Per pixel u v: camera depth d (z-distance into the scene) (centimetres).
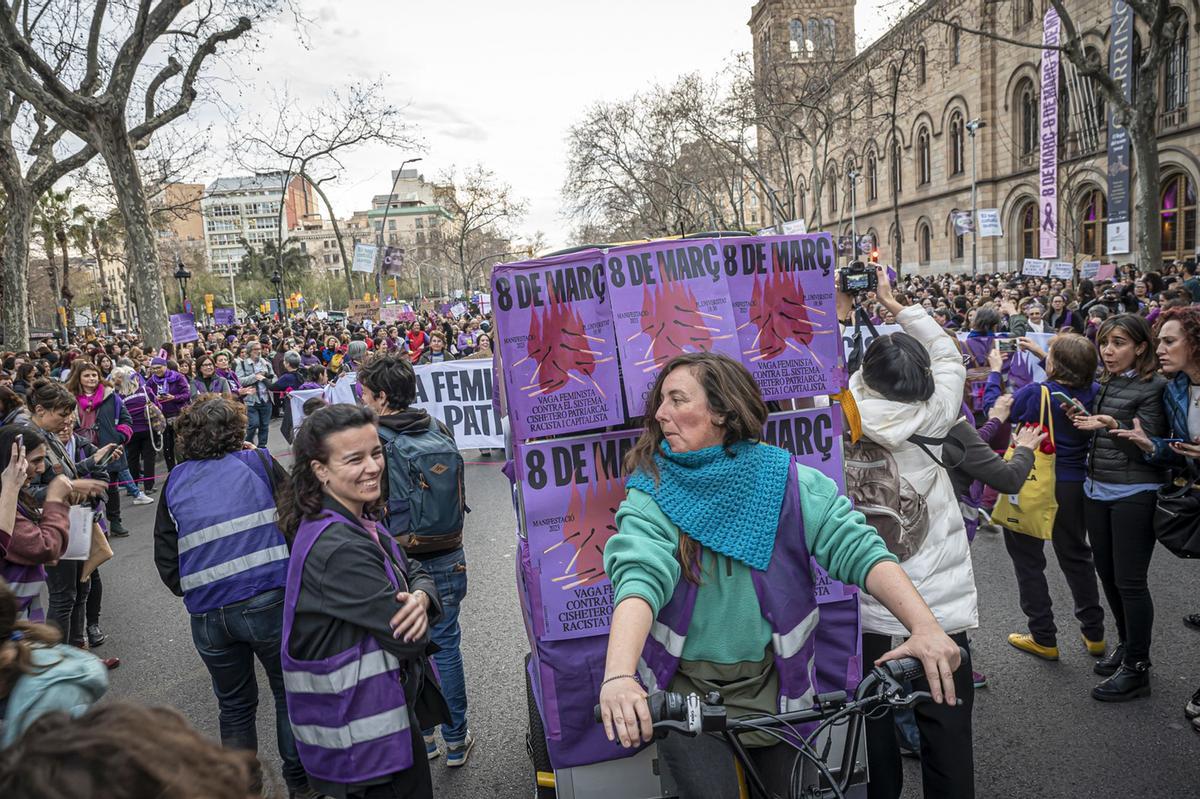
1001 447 452
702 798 183
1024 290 2184
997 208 4116
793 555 189
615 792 260
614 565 182
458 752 385
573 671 254
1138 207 1873
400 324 2886
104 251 5641
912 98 4903
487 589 630
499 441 751
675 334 256
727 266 263
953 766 268
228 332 3019
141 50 1845
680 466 188
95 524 500
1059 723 385
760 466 188
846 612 256
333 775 244
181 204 2750
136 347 1852
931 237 4794
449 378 750
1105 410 407
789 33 5147
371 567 244
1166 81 2881
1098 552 418
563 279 253
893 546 296
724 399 185
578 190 4984
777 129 4300
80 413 924
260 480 328
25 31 2122
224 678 332
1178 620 488
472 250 9494
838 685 256
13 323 2288
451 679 381
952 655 167
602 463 255
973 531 398
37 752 83
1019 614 516
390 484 364
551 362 254
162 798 83
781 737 166
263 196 15988
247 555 321
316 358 2033
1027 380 784
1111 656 432
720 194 5800
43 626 196
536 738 313
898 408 289
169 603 663
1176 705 394
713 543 182
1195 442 368
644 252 257
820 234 270
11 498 363
